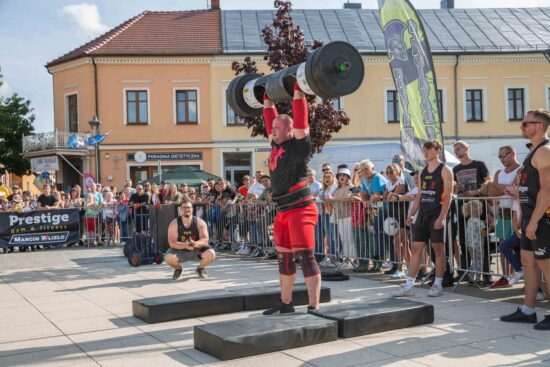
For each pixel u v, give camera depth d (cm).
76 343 492
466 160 770
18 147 3186
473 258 711
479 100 2922
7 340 509
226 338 424
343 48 488
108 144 2722
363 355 427
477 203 706
